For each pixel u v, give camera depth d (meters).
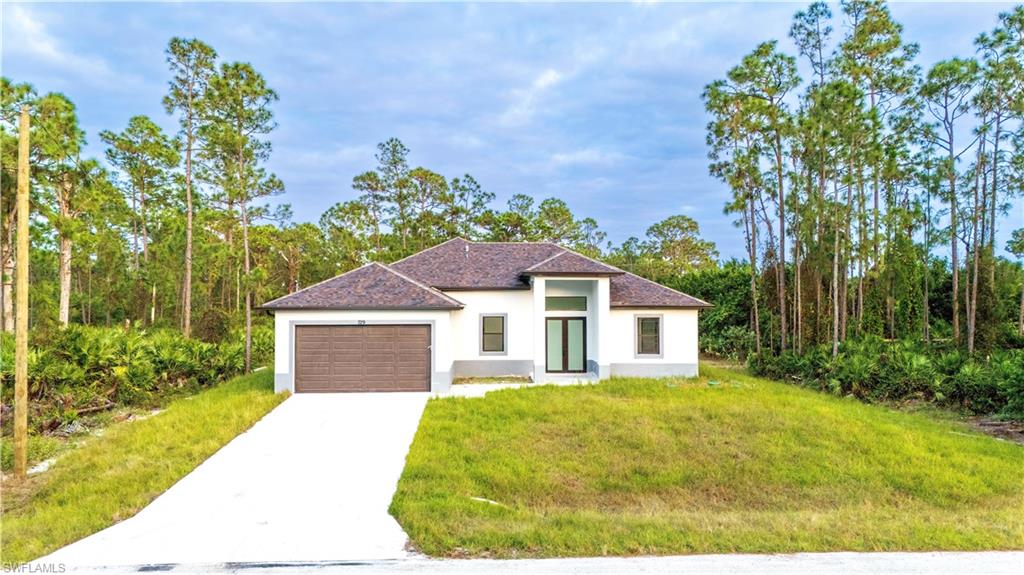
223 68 20.61
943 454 11.09
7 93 17.55
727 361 27.59
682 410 13.77
